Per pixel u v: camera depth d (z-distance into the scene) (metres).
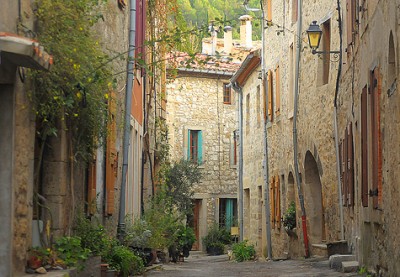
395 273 8.97
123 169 14.70
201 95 34.28
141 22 17.45
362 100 11.59
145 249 15.68
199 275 13.30
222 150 34.75
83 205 11.07
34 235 9.02
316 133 18.06
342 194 15.56
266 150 25.12
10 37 6.92
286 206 21.75
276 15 23.77
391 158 9.13
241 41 38.91
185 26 14.68
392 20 8.90
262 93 25.80
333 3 16.59
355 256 13.52
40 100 8.80
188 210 29.22
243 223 29.92
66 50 8.63
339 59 15.63
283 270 14.36
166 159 26.25
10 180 8.05
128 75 14.88
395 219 8.91
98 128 10.55
